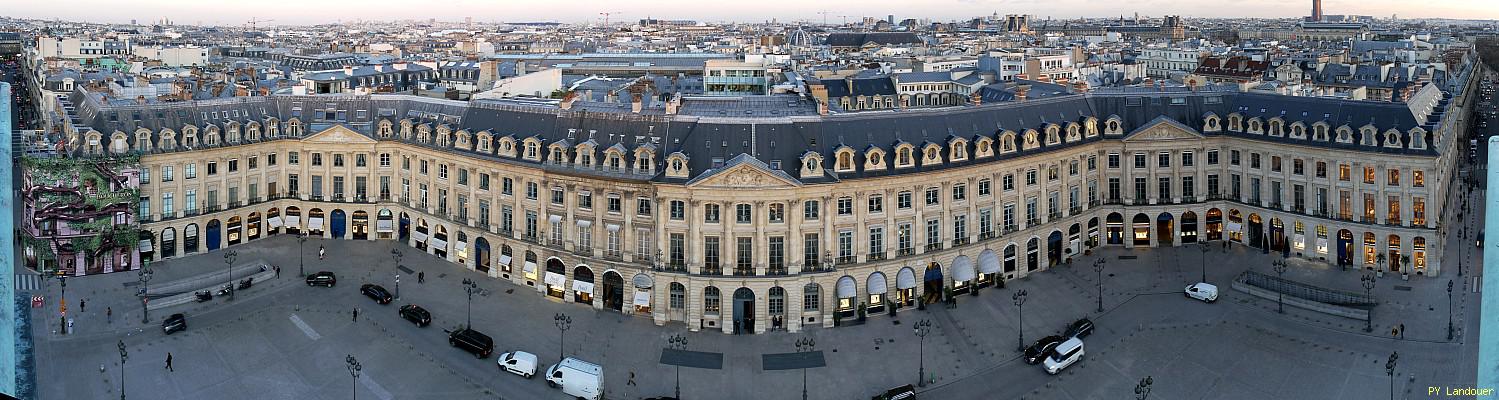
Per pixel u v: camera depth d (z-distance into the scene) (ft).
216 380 544.21
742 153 621.31
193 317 630.33
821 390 539.29
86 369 551.18
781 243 612.70
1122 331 612.70
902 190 641.81
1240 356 574.97
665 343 599.57
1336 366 558.97
